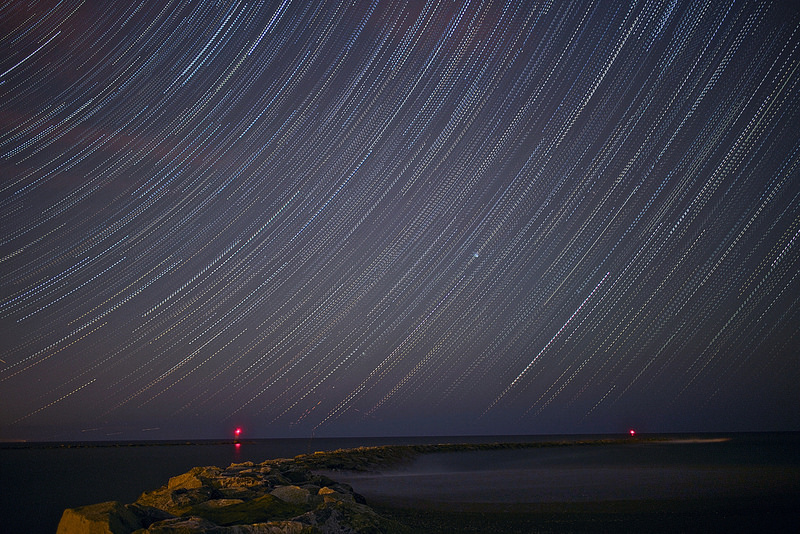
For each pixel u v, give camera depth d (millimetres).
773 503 7730
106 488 10625
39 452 21781
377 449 16656
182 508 5254
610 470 12719
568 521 6480
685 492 8820
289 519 4926
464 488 9477
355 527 5207
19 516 7777
